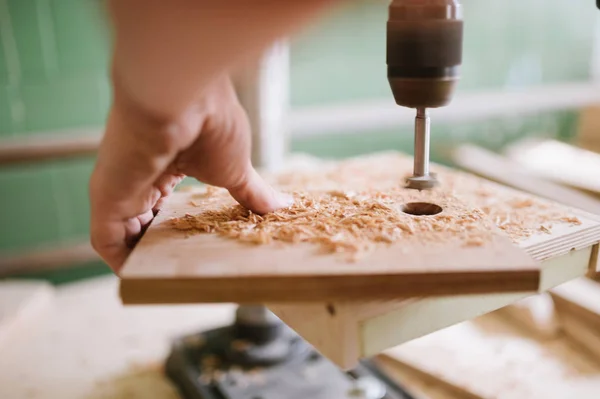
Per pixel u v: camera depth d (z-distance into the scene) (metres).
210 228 0.47
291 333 0.82
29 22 1.16
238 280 0.40
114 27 0.33
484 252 0.42
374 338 0.41
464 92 1.65
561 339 0.86
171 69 0.34
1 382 0.79
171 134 0.39
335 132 1.43
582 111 1.35
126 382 0.80
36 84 1.20
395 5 0.43
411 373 0.81
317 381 0.73
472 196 0.56
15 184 1.24
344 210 0.50
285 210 0.50
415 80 0.44
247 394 0.71
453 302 0.43
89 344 0.90
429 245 0.43
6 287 1.01
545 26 1.71
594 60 1.83
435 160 1.63
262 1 0.30
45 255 1.24
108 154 0.41
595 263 0.49
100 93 1.27
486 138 1.71
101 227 0.46
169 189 0.51
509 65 1.70
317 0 0.29
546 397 0.73
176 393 0.77
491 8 1.61
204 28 0.31
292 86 1.42
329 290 0.40
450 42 0.43
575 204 0.88
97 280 1.15
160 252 0.43
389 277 0.39
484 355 0.83
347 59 1.45
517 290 0.40
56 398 0.76
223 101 0.41
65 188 1.29
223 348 0.80
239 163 0.44
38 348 0.88
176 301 0.40
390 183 0.59
